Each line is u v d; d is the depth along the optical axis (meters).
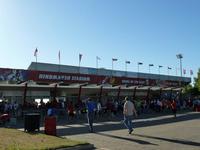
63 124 26.19
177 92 65.81
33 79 36.50
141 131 19.88
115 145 14.48
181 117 32.91
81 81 41.81
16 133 16.86
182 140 15.87
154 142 15.30
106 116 35.41
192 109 48.28
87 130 20.84
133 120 29.16
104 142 15.38
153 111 43.03
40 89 44.69
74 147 13.17
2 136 15.57
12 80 34.47
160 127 22.39
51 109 25.70
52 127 17.25
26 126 17.94
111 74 59.66
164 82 56.81
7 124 24.98
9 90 41.59
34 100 44.31
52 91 45.97
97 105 33.34
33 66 48.28
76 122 28.33
